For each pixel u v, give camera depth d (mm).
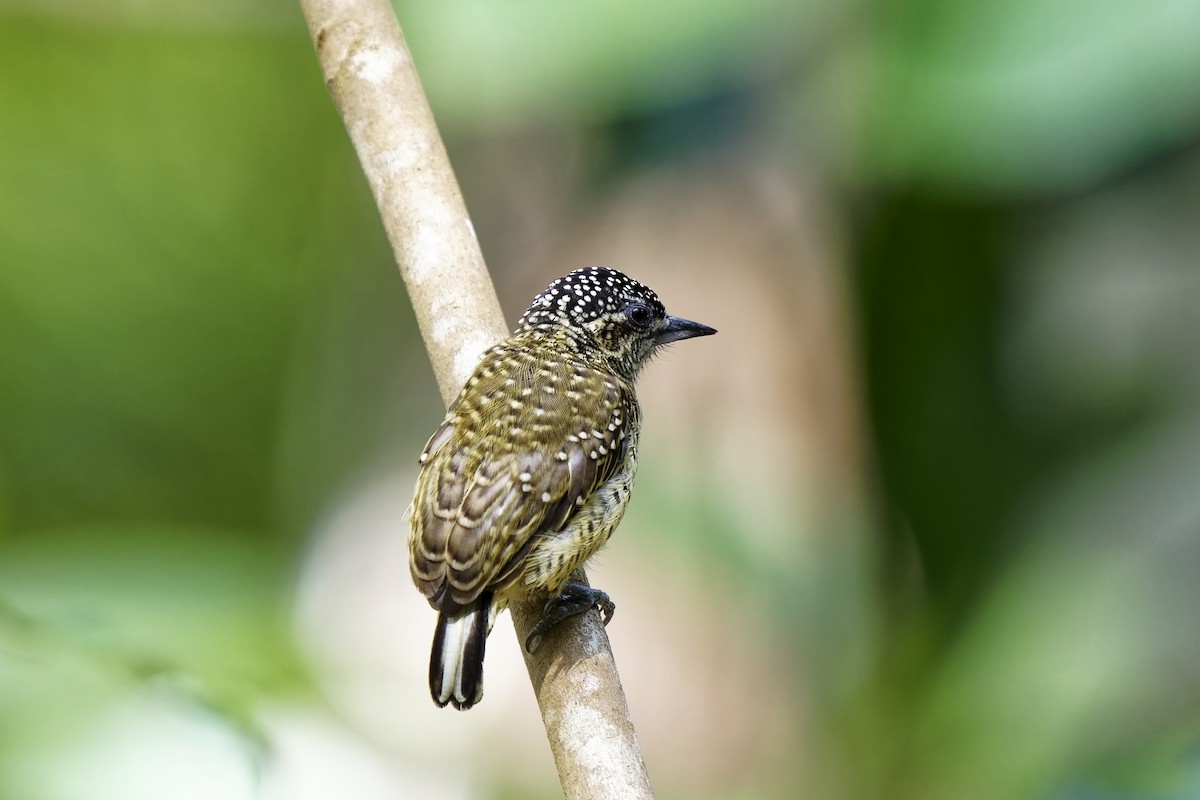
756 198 15703
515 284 17953
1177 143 9062
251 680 10672
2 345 20672
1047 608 11945
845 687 12344
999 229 11383
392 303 21719
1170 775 8680
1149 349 12422
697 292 16453
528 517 7352
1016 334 11953
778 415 15898
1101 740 11477
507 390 7762
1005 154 9062
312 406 21672
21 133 20000
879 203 11344
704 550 13086
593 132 10797
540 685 6875
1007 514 12062
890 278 11672
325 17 8281
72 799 9961
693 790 14812
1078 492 12070
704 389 16172
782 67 10688
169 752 10234
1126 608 12062
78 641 8742
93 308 20859
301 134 20672
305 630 12117
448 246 7992
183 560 11828
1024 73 8875
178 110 20266
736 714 14969
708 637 15211
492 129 17469
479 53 9430
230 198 20797
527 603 7574
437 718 15172
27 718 10250
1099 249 12180
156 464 21234
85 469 21078
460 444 7543
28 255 20516
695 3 9438
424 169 8047
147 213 20609
